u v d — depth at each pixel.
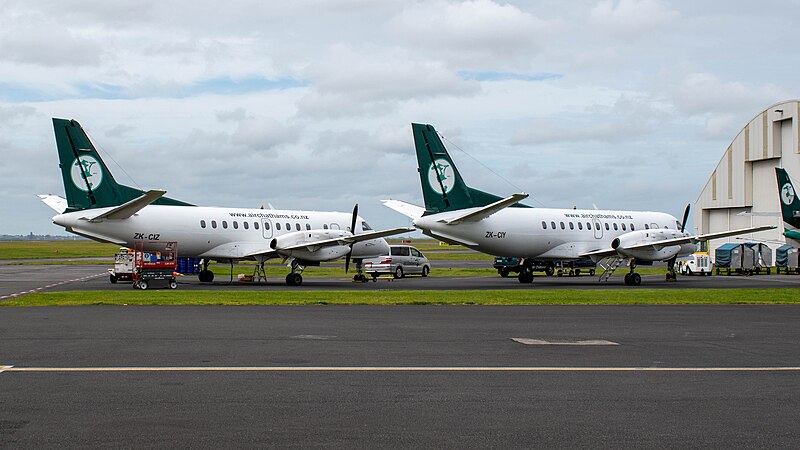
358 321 18.14
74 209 34.62
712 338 15.32
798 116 63.47
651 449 7.19
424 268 50.22
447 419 8.30
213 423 8.02
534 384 10.29
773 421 8.28
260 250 39.19
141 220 35.81
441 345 13.93
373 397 9.39
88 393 9.45
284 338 14.73
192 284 38.47
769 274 57.34
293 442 7.32
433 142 38.41
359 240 37.91
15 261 79.88
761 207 67.81
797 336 15.73
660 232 42.84
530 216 41.66
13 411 8.46
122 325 16.80
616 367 11.66
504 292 29.44
